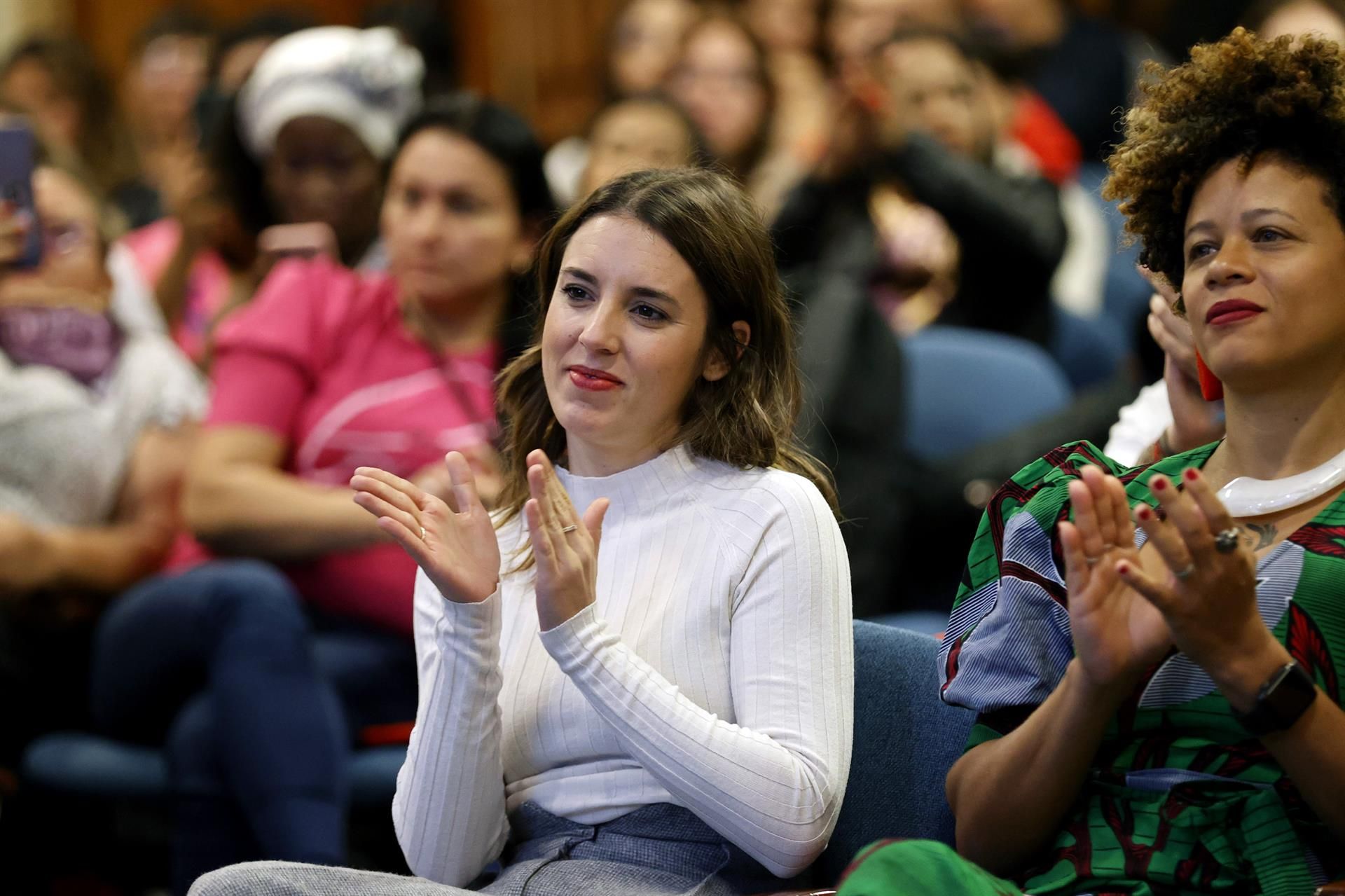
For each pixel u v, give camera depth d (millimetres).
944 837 6164
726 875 5797
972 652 5844
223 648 8852
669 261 6043
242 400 9477
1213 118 5488
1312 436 5465
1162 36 18078
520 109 21453
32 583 9766
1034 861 5617
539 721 6004
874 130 12180
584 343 6020
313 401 9578
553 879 5660
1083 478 5086
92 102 16266
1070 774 5340
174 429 10531
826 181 12266
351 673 9312
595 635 5613
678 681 5859
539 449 5895
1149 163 5664
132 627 9141
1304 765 4910
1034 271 12352
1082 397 10398
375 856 9703
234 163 11844
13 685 9883
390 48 11539
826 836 5730
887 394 10305
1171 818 5340
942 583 10344
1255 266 5352
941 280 12477
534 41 21438
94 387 10398
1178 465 5840
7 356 10297
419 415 9523
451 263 9602
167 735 9445
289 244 10203
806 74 16969
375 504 5719
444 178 9672
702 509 6086
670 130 12398
